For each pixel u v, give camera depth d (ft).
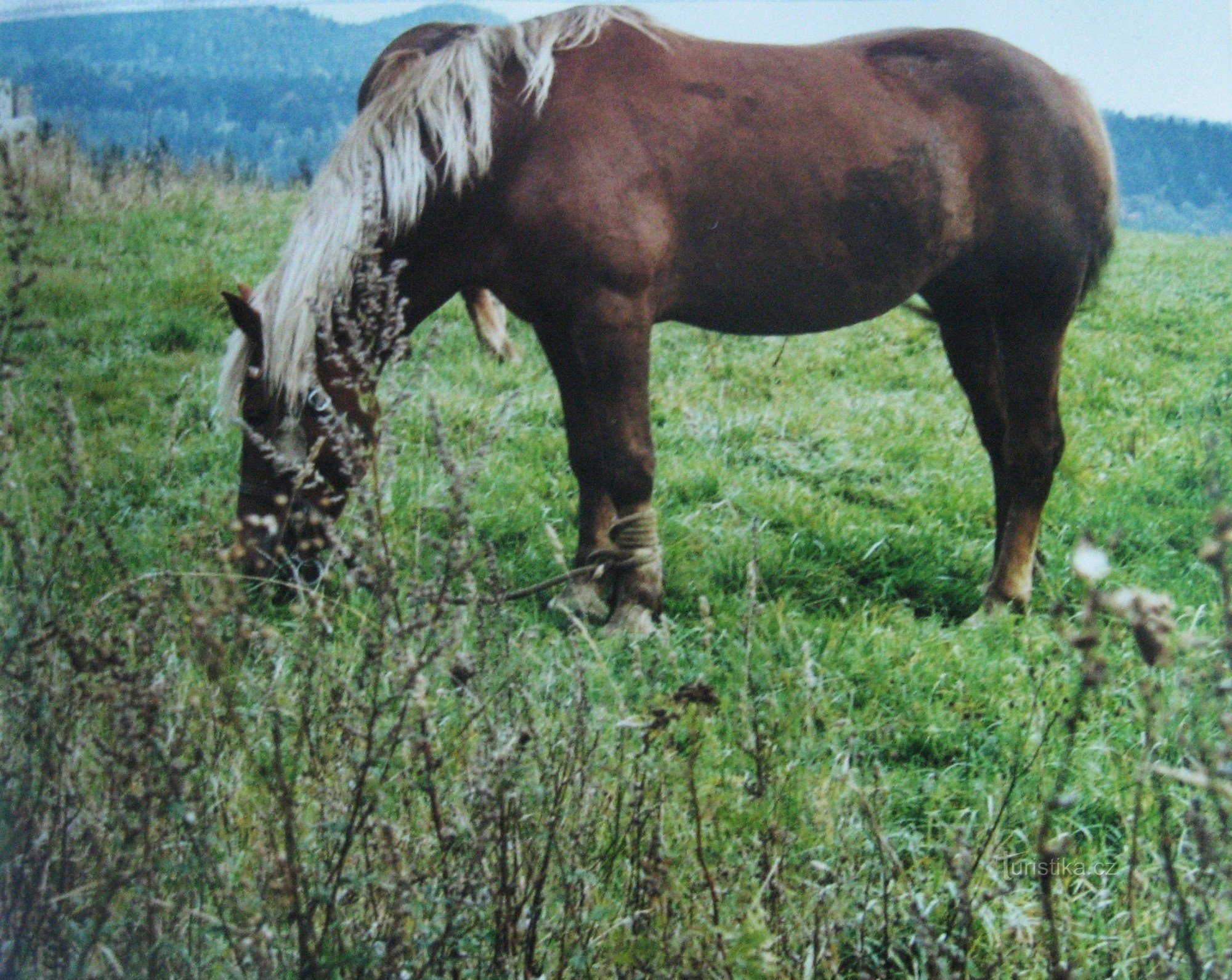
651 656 8.79
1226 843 5.64
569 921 6.73
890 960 6.94
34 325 6.61
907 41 14.42
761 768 7.35
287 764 7.55
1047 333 14.62
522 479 16.39
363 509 6.70
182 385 18.10
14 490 8.51
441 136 12.06
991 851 8.47
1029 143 14.07
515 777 6.59
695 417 10.11
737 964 5.72
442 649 6.01
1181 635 4.40
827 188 13.24
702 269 13.20
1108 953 7.38
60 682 6.81
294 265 11.55
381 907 6.56
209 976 6.35
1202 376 22.33
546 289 12.54
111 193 27.04
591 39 12.94
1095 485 17.40
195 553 9.77
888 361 22.66
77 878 6.41
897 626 13.43
